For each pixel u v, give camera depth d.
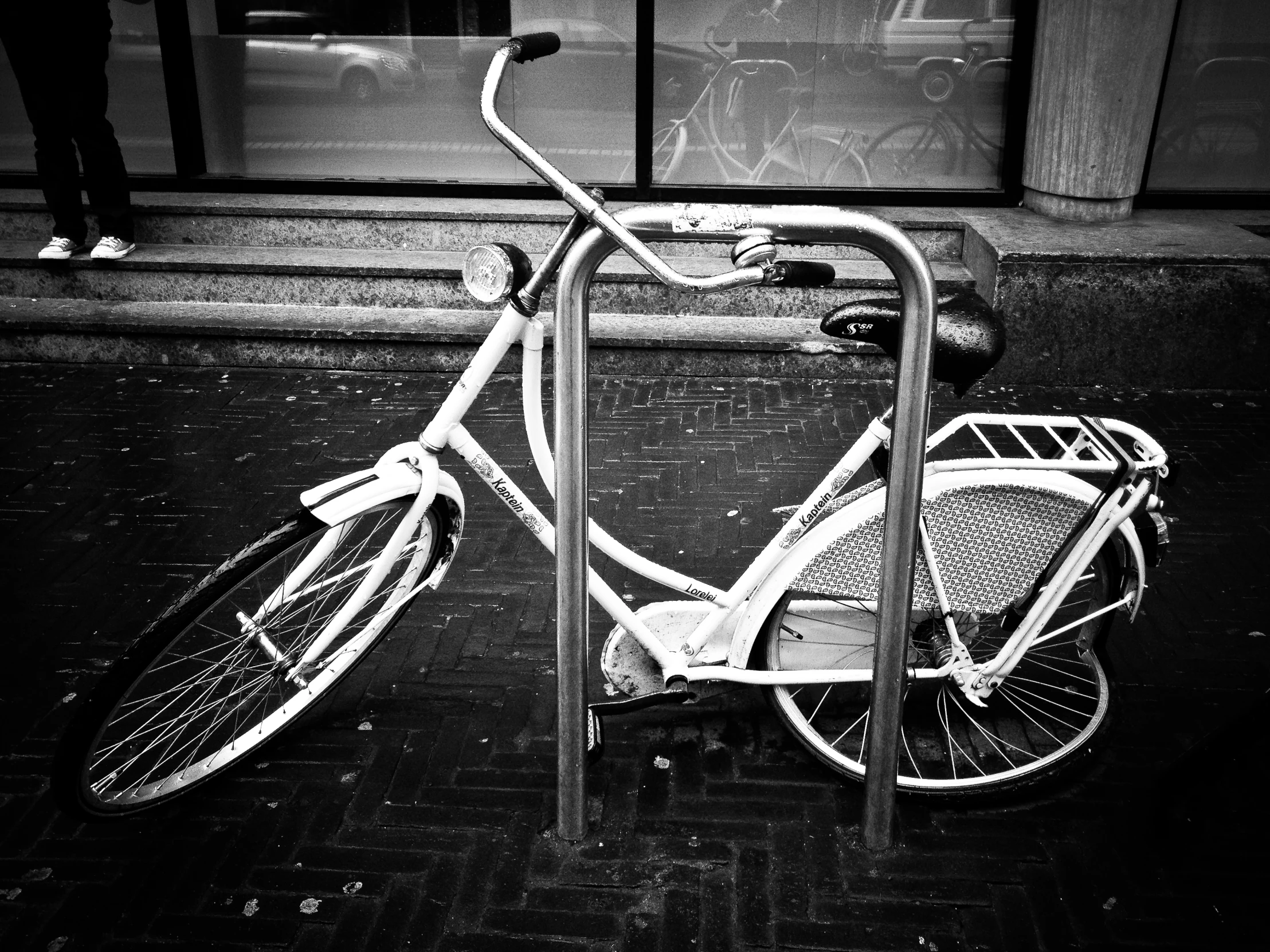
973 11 5.93
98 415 4.68
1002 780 2.40
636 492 4.00
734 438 4.49
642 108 6.15
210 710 2.73
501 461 4.26
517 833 2.34
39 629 3.09
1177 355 5.00
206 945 2.06
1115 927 2.11
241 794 2.45
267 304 5.73
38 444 4.37
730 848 2.30
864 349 5.09
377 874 2.23
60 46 5.29
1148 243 5.07
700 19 6.05
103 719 2.15
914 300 1.86
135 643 2.15
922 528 2.24
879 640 2.11
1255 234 5.38
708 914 2.13
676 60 6.13
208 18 6.20
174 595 3.27
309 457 4.29
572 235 2.01
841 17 6.01
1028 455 4.29
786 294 5.54
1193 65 6.00
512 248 2.10
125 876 2.21
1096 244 5.07
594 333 5.25
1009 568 2.29
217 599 2.16
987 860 2.27
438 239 6.02
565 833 2.31
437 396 4.96
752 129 6.26
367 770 2.53
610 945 2.06
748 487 4.04
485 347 2.17
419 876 2.23
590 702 2.77
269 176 6.50
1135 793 2.46
